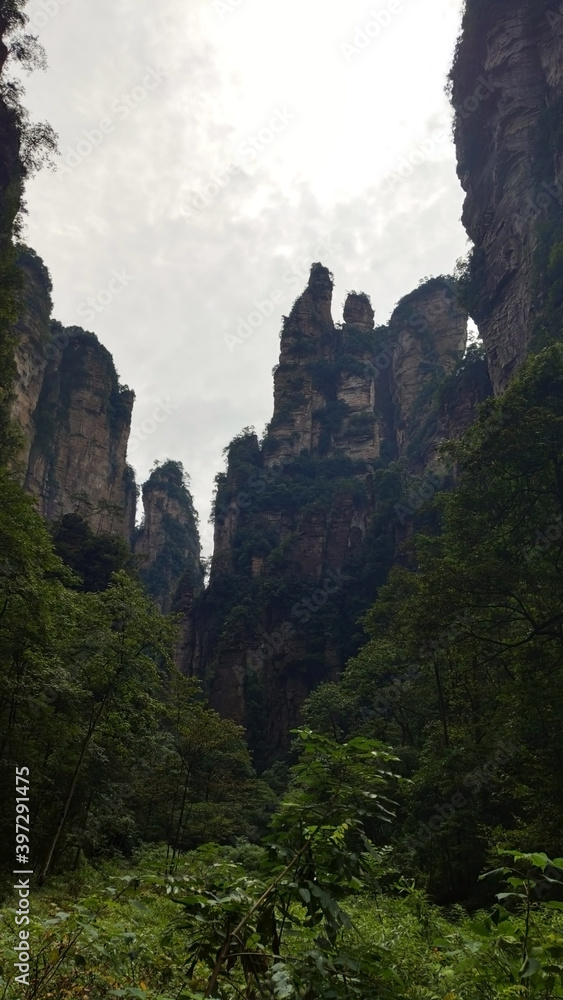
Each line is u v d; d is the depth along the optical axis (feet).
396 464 266.98
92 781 68.49
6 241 125.70
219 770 132.16
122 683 61.72
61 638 59.82
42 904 30.30
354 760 11.14
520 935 10.73
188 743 97.09
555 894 33.88
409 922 23.91
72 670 59.52
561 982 9.42
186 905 10.30
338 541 271.49
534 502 71.41
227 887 10.43
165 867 11.05
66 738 58.95
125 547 193.67
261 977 9.50
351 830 10.79
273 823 10.96
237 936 9.73
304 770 11.34
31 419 246.06
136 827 97.81
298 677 225.76
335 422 350.02
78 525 188.44
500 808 61.67
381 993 10.11
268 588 256.11
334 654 222.69
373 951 11.43
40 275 248.73
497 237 176.65
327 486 314.55
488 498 71.51
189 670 269.85
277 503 314.76
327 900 9.68
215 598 280.31
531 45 177.17
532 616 69.51
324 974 9.18
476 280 188.03
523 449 67.36
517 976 10.36
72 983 12.14
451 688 84.74
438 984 13.88
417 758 86.99
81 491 255.50
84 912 12.08
